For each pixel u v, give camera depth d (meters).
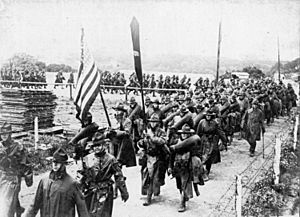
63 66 39.75
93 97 9.40
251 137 16.41
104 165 8.03
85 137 9.77
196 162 10.45
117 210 10.16
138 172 13.89
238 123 18.30
